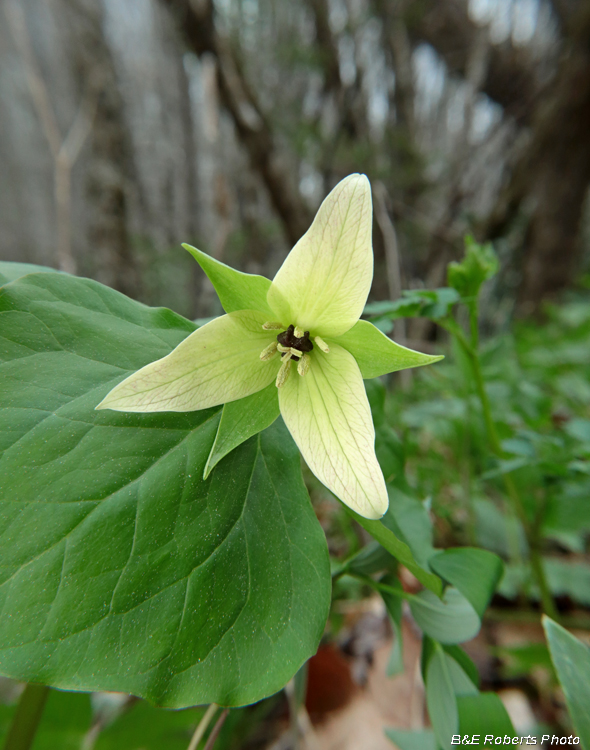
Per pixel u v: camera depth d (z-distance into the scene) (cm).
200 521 11
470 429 24
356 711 20
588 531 22
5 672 9
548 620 11
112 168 87
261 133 61
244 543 11
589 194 78
